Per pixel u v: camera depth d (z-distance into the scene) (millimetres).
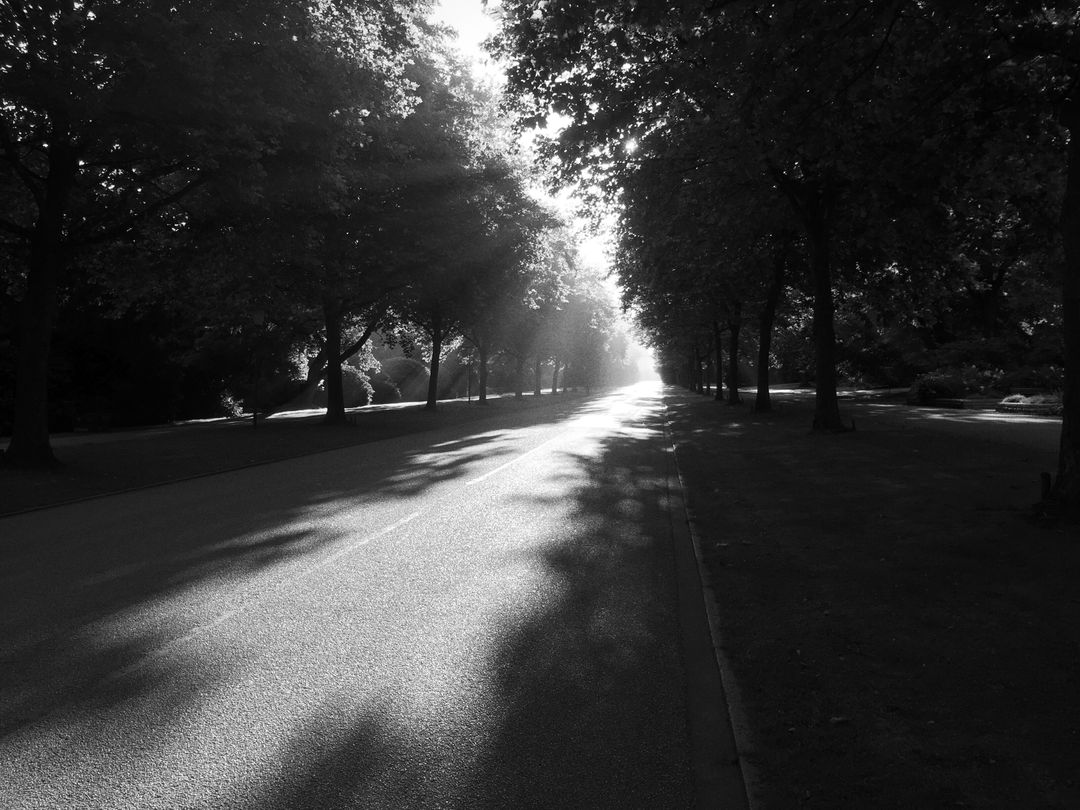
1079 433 7812
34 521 10164
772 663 4531
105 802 3244
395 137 23000
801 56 8484
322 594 6230
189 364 35875
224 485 13203
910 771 3260
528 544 7996
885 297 23484
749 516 8984
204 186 15461
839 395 45875
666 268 22406
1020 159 11703
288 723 3951
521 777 3398
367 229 23422
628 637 5180
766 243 21828
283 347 35688
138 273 17641
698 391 64875
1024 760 3320
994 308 34594
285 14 13508
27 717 4059
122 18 11672
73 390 30453
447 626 5430
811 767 3334
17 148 14992
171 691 4363
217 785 3363
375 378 58719
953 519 8078
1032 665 4328
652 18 9266
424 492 11586
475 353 58312
